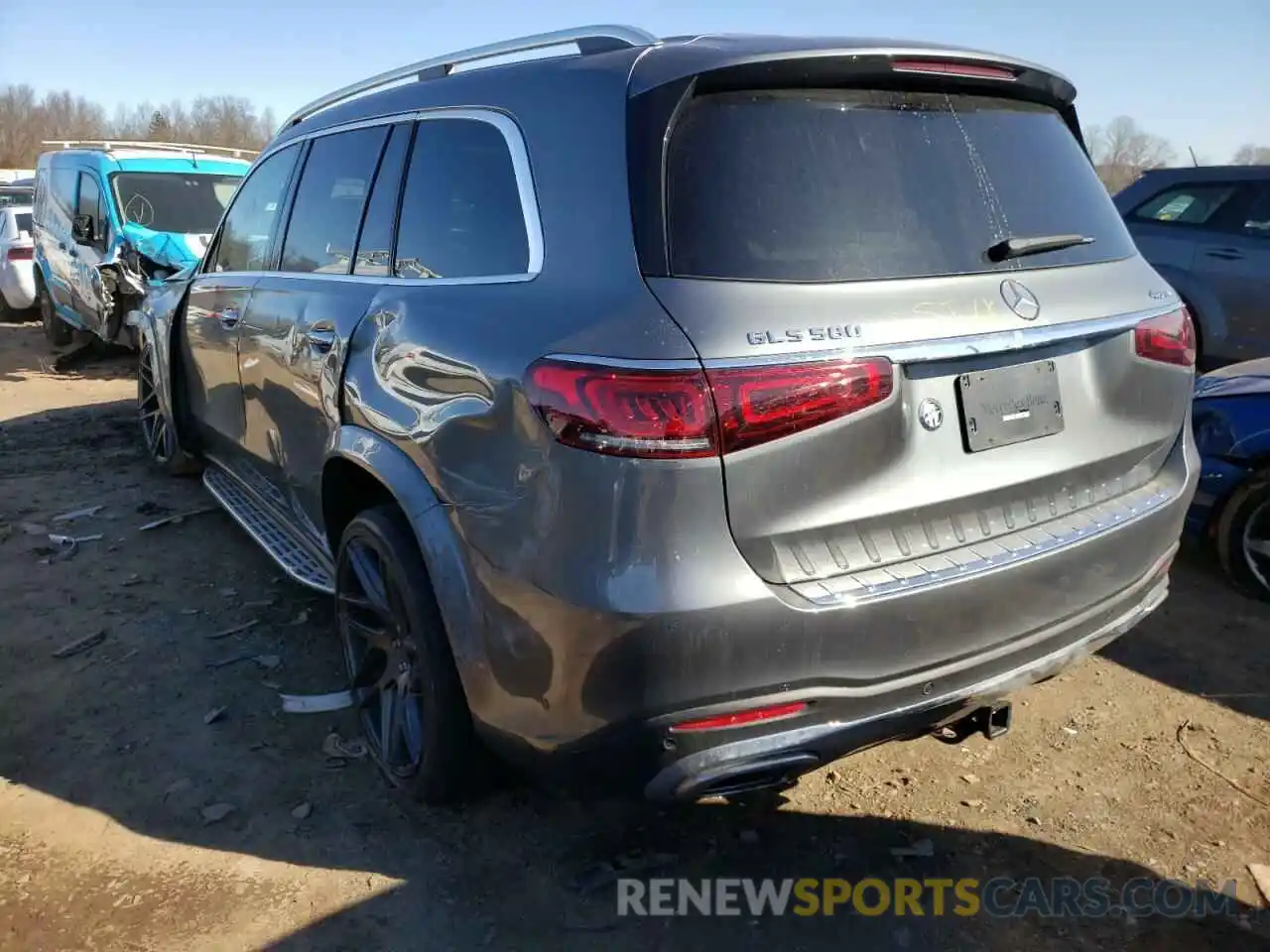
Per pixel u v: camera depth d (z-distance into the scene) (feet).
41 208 35.29
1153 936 7.70
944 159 7.63
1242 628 12.55
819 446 6.48
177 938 7.57
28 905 7.87
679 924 7.79
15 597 13.33
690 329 6.30
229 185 31.07
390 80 10.64
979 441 7.20
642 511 6.23
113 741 10.10
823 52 7.11
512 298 7.43
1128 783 9.50
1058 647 7.88
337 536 10.58
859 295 6.74
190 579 14.01
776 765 6.68
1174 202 24.45
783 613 6.39
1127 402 8.32
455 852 8.55
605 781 6.84
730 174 6.82
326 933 7.64
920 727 7.34
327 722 10.50
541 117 7.79
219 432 14.57
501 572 7.06
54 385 27.96
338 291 10.07
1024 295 7.45
